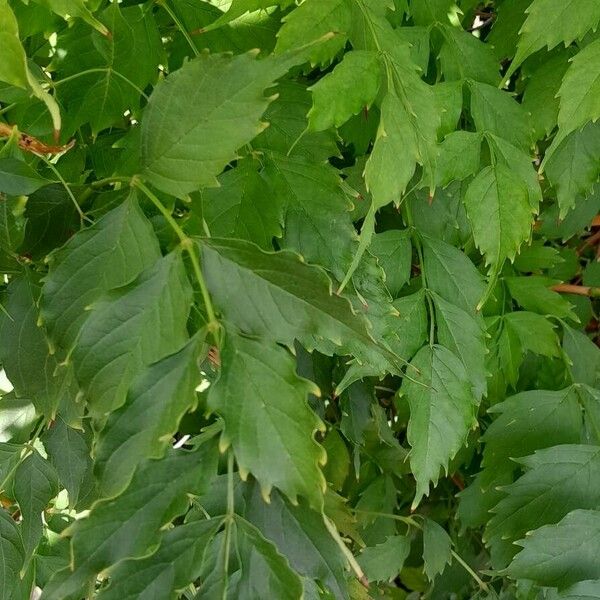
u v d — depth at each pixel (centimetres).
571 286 61
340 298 26
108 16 42
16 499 44
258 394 25
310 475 25
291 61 27
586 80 38
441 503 67
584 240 65
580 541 46
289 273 26
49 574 48
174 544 25
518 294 55
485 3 50
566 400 52
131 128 46
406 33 44
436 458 44
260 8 37
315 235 40
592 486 49
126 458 25
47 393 35
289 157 41
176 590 25
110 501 25
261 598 25
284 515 28
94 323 27
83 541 25
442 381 45
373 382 53
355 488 62
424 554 59
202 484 26
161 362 25
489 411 52
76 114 45
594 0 38
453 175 43
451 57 45
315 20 36
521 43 39
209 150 27
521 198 42
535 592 50
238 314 26
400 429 62
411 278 54
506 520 49
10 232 33
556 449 49
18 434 45
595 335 65
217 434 26
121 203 31
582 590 46
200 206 32
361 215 47
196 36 45
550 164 48
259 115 27
